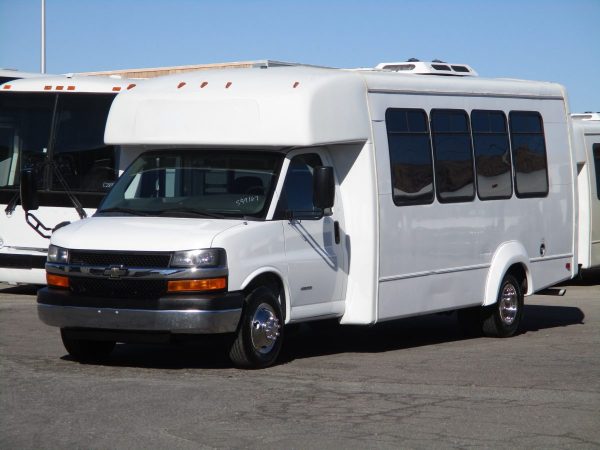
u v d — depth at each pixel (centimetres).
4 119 1727
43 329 1341
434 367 1119
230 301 1027
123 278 1030
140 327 1024
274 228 1084
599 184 2108
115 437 780
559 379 1053
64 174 1689
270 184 1102
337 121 1138
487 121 1384
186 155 1147
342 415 866
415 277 1247
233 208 1100
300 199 1128
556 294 1514
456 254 1310
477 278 1348
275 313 1090
